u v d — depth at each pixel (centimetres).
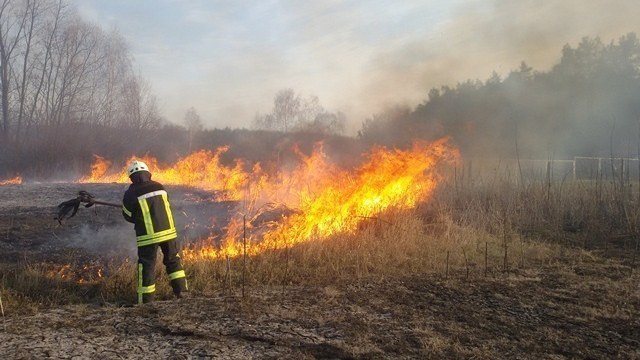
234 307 523
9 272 609
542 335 483
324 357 415
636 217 989
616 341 473
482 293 614
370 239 792
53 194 1323
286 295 577
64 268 659
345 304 554
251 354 411
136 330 455
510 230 965
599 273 721
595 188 1128
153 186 559
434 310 546
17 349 400
